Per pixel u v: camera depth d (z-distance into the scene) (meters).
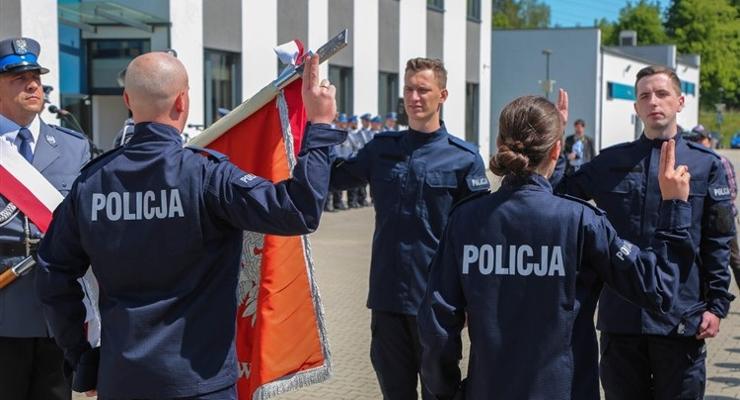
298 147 3.32
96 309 3.55
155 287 2.73
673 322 3.56
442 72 4.16
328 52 2.78
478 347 2.75
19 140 3.89
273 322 3.37
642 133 3.82
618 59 36.75
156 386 2.67
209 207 2.71
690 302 3.59
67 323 2.89
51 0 12.01
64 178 3.95
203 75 15.78
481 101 28.59
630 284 2.71
